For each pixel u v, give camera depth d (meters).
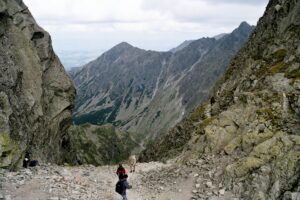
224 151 35.78
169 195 30.81
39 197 27.12
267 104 38.41
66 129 61.47
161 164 42.81
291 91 38.22
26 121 43.72
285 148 29.11
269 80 43.38
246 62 61.62
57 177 32.59
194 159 37.88
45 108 52.25
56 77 56.91
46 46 55.81
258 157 30.05
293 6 56.28
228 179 30.56
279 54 49.94
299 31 49.91
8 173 32.47
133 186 34.25
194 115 68.00
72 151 73.38
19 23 50.88
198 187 31.30
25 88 46.28
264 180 27.77
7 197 26.25
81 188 30.59
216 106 56.25
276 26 58.28
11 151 36.00
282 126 33.59
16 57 46.81
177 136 69.00
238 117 39.53
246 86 50.34
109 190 32.06
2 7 45.56
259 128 34.78
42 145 49.62
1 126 36.38
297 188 25.33
